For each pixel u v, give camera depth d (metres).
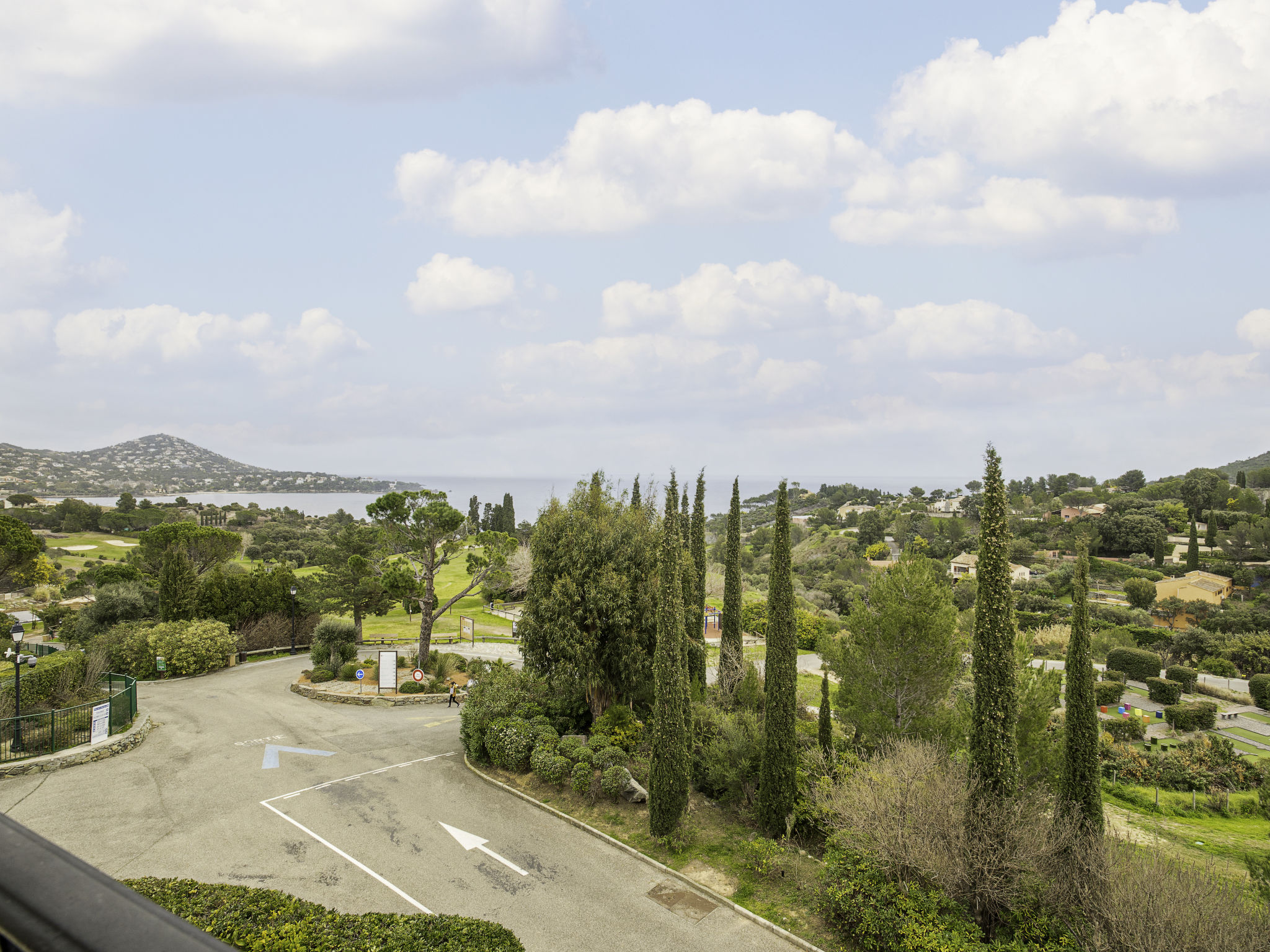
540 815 22.81
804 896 18.50
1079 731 17.47
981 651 16.81
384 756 27.64
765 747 21.98
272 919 13.70
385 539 41.84
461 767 26.69
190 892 14.26
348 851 19.69
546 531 29.09
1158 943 13.70
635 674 27.66
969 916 16.47
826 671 27.66
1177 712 50.62
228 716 32.59
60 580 79.56
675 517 21.62
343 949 12.98
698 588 36.16
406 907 17.19
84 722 27.19
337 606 52.47
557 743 25.83
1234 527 130.38
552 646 27.28
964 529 151.88
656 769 21.16
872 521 163.62
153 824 20.64
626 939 16.59
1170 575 113.38
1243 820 31.80
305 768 25.78
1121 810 31.81
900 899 16.55
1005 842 16.33
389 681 37.53
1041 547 137.50
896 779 18.38
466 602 74.50
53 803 21.88
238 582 50.31
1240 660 72.75
